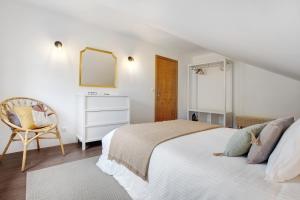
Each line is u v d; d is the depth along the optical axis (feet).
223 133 6.12
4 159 7.55
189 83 17.20
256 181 2.86
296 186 2.69
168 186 3.82
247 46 5.13
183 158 3.87
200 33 4.90
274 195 2.51
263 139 3.47
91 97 9.34
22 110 7.55
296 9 2.36
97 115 9.53
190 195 3.33
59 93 9.68
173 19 4.23
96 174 6.32
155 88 14.32
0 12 8.04
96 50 10.98
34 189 5.27
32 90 8.87
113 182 5.79
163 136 5.45
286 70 7.82
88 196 5.00
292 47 4.02
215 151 4.27
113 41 11.77
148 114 13.91
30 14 8.75
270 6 2.50
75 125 10.29
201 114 16.35
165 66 15.03
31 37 8.80
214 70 15.52
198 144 4.80
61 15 9.62
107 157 6.45
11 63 8.31
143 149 4.80
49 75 9.34
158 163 4.22
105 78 11.47
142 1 3.75
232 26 3.74
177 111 16.16
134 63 12.95
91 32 10.77
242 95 13.69
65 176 6.12
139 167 4.69
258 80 12.83
